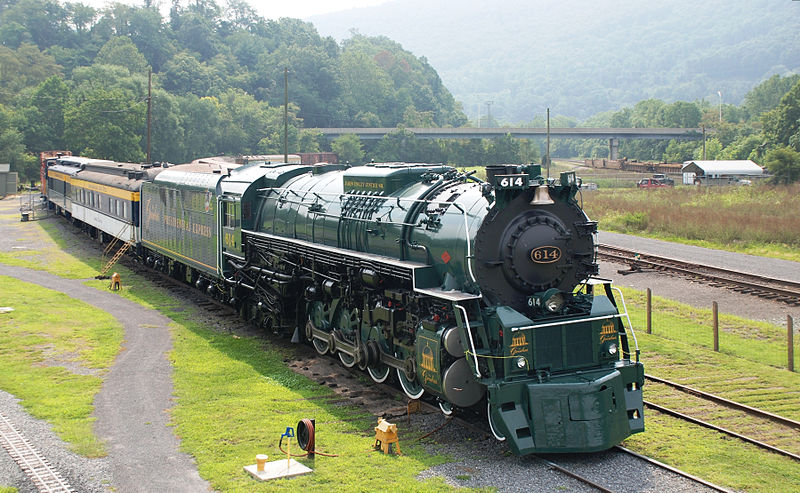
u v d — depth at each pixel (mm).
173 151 102125
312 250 17672
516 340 12203
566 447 11688
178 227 27312
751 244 35906
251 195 21906
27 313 23281
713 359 17672
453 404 13016
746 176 79750
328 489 10695
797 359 17938
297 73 151875
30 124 98062
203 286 26641
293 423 13633
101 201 39062
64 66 144250
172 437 12906
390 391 15539
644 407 14359
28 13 162125
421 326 13617
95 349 19203
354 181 17312
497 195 12609
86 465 11602
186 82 141375
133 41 161625
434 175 15727
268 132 117812
